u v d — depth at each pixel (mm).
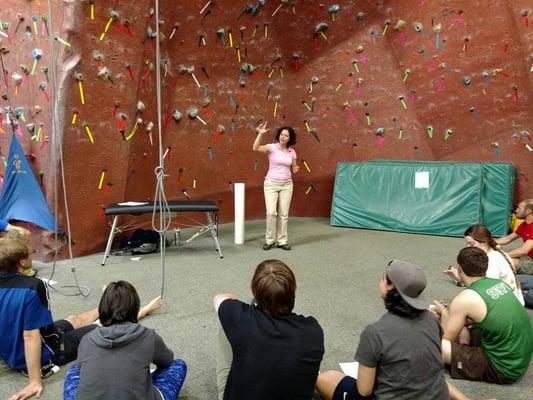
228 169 5746
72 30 3693
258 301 1500
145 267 3887
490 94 5293
